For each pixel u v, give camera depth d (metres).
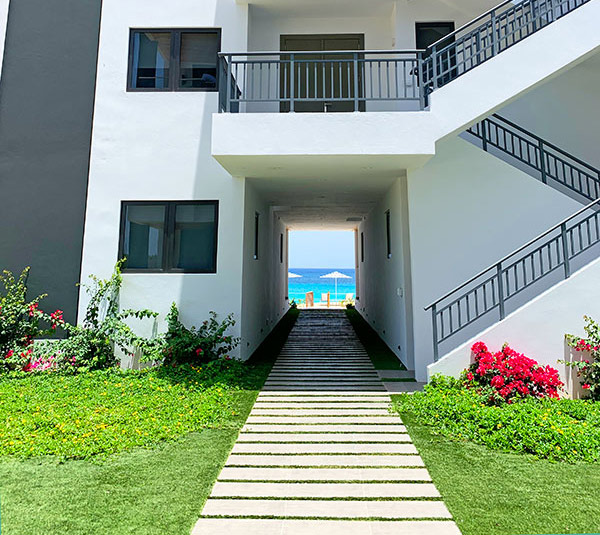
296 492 2.97
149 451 3.58
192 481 3.09
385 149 5.52
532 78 5.58
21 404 4.56
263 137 5.59
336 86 7.91
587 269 5.14
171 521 2.59
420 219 6.50
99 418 4.14
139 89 7.05
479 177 6.54
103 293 6.64
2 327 6.24
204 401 4.81
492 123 7.08
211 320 6.62
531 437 3.62
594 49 5.57
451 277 6.42
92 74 7.11
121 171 6.92
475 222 6.47
